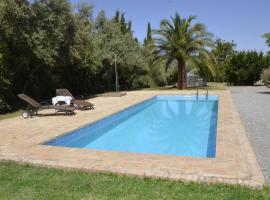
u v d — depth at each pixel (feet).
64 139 26.66
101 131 34.30
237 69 110.42
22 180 14.88
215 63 89.86
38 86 56.85
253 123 29.58
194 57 82.58
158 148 27.12
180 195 12.69
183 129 35.14
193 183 14.01
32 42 42.73
